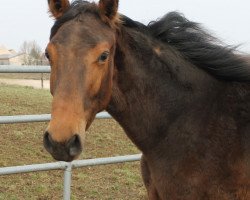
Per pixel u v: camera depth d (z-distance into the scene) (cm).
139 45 294
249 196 285
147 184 316
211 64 302
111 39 265
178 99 296
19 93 1412
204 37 315
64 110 240
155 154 297
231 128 287
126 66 288
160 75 296
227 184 284
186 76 300
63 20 269
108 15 274
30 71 402
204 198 287
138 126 295
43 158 734
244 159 283
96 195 605
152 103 294
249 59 308
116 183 659
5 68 392
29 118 401
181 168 288
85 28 257
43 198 579
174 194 292
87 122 262
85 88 249
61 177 666
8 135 827
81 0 282
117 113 294
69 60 247
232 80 301
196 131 290
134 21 301
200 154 286
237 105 293
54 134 234
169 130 294
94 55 251
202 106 295
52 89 257
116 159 448
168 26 308
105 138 895
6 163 684
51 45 254
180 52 308
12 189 600
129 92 290
